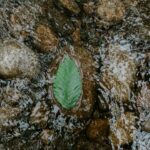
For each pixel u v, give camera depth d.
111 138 0.56
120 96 0.61
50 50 0.63
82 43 0.67
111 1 0.72
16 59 0.58
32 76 0.59
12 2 0.66
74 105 0.56
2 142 0.54
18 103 0.57
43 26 0.65
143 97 0.61
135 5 0.73
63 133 0.57
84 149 0.55
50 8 0.69
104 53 0.66
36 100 0.58
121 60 0.64
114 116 0.59
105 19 0.70
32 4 0.67
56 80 0.55
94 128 0.57
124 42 0.67
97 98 0.60
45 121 0.57
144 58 0.65
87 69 0.62
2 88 0.57
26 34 0.63
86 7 0.72
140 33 0.68
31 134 0.56
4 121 0.55
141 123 0.58
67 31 0.67
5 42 0.60
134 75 0.62
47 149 0.55
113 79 0.62
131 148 0.56
